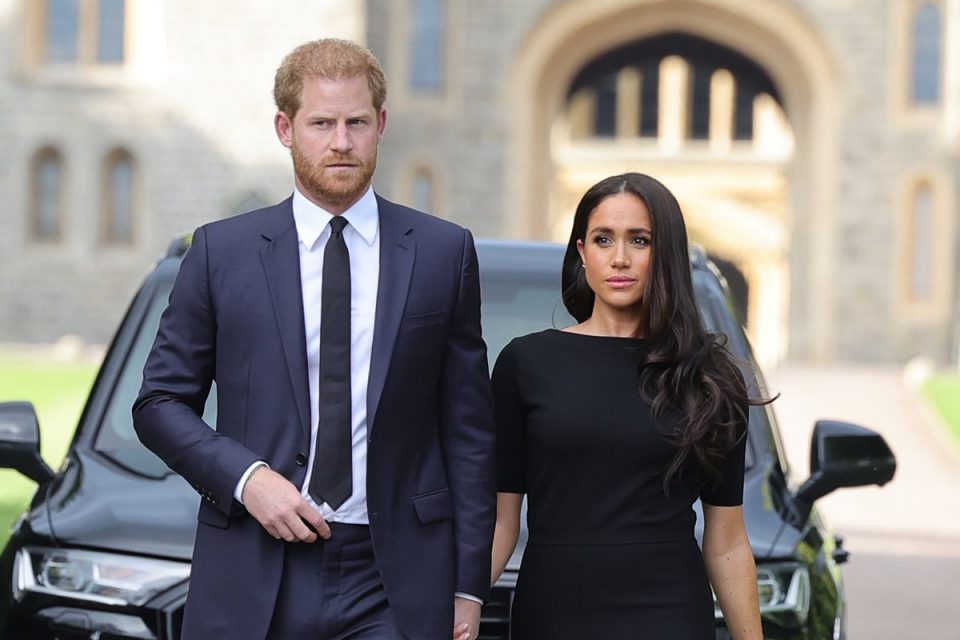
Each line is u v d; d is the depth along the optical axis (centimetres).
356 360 971
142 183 10919
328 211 984
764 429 1450
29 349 10350
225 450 946
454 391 1007
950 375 9038
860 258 10919
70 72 10919
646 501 1007
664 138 16225
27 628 1188
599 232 1035
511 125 11006
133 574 1178
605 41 11144
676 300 1018
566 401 1016
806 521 1328
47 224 10981
